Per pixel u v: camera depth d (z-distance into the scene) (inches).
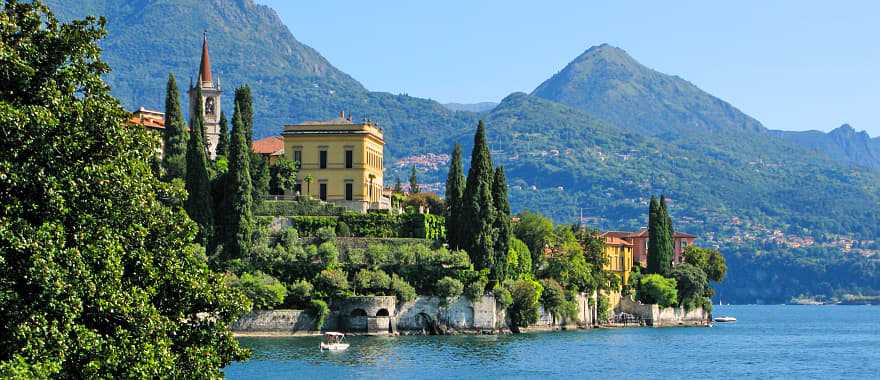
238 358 3102.9
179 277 2982.3
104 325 2733.8
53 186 2625.5
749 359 7785.4
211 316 3088.1
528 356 7037.4
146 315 2768.2
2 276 2524.6
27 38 2765.7
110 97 2906.0
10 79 2667.3
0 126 2549.2
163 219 3036.4
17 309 2529.5
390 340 7731.3
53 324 2551.7
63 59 2829.7
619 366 6771.7
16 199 2588.6
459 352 7057.1
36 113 2603.3
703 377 6476.4
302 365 6176.2
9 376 2336.4
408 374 5935.0
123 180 2800.2
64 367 2608.3
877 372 7081.7
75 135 2711.6
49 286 2536.9
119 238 2815.0
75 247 2657.5
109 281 2709.2
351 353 6815.9
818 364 7608.3
